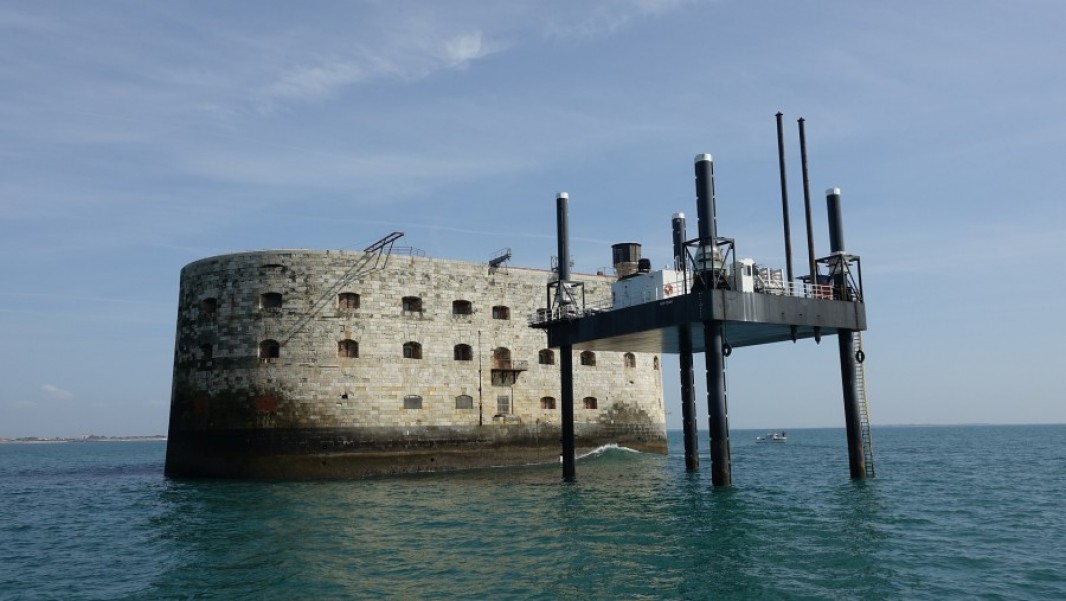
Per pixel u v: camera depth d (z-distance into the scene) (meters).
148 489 49.19
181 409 54.44
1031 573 21.50
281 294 52.88
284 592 21.00
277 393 51.56
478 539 27.66
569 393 45.41
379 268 55.22
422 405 55.16
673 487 41.53
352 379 53.00
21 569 25.25
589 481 45.62
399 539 28.05
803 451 99.38
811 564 22.67
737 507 33.44
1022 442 137.00
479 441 57.12
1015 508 33.66
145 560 26.06
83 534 31.89
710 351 36.12
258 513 35.53
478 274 59.38
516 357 60.19
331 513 34.75
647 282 41.94
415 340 55.69
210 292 54.06
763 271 39.28
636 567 22.64
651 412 68.06
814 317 38.41
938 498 37.31
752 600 19.09
